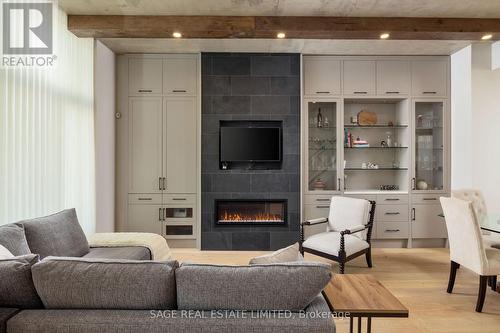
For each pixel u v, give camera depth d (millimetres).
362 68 4500
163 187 4441
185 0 2969
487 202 4148
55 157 2951
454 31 3320
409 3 3025
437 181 4637
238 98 4344
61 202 3051
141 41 3982
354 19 3299
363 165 4734
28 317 1233
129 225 4441
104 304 1289
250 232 4375
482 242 2602
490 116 4148
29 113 2576
